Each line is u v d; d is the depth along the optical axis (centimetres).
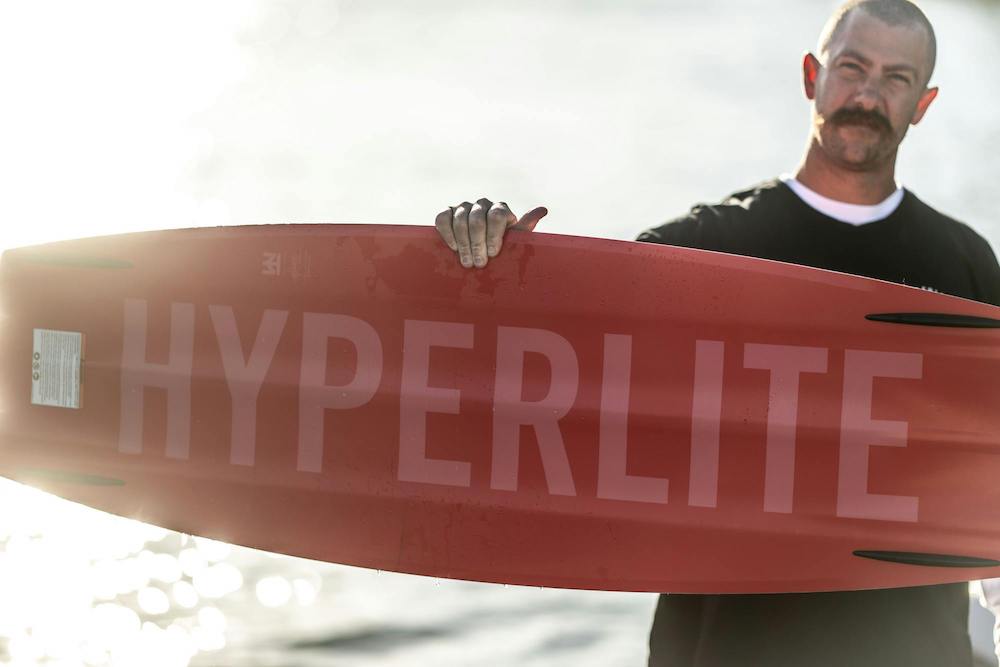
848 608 300
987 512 298
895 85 302
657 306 307
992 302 321
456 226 300
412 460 315
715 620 307
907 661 297
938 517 299
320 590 541
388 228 318
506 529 312
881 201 315
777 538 302
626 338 308
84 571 541
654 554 306
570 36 2627
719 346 305
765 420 303
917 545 298
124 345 335
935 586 302
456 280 314
